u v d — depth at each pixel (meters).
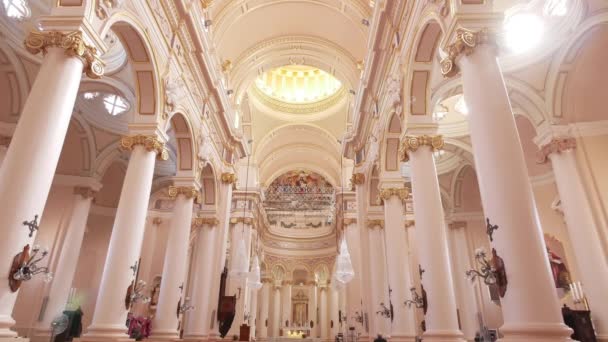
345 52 12.91
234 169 12.92
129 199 6.50
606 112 9.01
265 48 13.27
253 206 18.08
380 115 9.73
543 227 12.08
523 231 3.71
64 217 12.20
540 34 8.80
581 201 8.40
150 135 6.95
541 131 9.35
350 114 14.55
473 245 15.31
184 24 8.17
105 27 5.29
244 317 14.27
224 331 11.15
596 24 7.84
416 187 6.70
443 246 6.21
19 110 10.11
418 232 6.47
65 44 4.62
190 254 17.25
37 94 4.43
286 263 26.41
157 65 7.10
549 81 9.19
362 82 10.49
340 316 21.75
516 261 3.62
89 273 14.46
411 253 16.98
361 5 10.81
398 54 7.88
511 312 3.54
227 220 12.12
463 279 14.84
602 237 8.11
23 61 9.83
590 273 7.89
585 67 8.79
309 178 25.25
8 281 3.83
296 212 26.06
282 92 19.75
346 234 16.47
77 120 12.18
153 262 16.88
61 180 12.48
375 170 11.50
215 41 11.03
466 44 4.61
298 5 12.06
